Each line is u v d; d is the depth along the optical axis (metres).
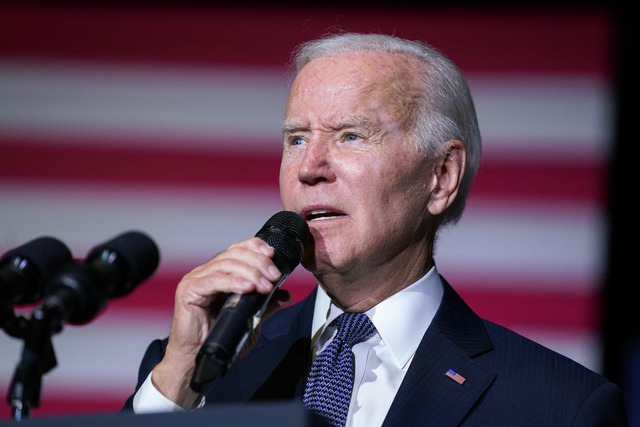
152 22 10.45
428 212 5.58
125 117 10.35
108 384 10.00
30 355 3.93
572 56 10.09
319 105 5.30
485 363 5.39
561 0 10.13
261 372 5.64
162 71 10.41
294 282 9.91
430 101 5.54
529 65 10.13
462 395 5.18
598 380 5.33
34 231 10.23
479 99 10.12
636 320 9.69
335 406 5.18
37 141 10.34
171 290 10.10
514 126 10.05
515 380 5.29
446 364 5.32
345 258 5.17
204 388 4.07
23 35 10.47
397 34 10.26
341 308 5.62
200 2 10.48
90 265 4.32
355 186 5.16
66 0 10.47
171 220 10.20
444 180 5.64
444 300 5.73
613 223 9.84
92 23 10.47
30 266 4.32
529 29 10.17
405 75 5.51
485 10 10.21
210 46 10.43
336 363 5.35
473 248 9.88
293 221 4.88
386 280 5.46
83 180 10.28
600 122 9.99
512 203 9.91
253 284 4.40
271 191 10.22
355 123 5.23
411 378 5.22
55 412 9.92
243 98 10.35
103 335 10.04
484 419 5.11
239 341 4.14
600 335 9.70
